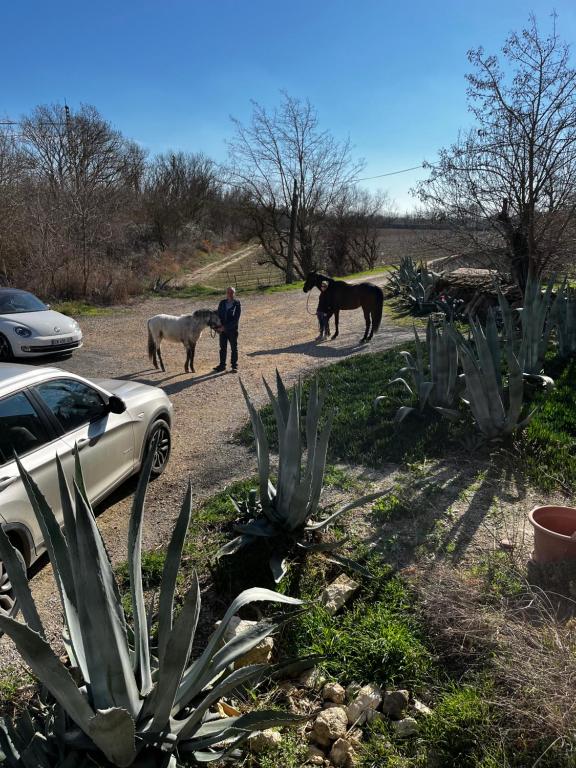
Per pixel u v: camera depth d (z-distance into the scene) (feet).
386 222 138.51
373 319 45.03
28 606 8.27
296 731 9.69
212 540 15.71
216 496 19.08
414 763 8.77
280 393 16.19
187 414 30.04
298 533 14.52
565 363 30.89
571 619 11.19
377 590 13.05
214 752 8.14
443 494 17.74
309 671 10.95
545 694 8.89
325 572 13.91
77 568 7.35
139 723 7.81
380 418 24.40
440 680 10.41
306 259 120.98
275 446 23.68
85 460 16.19
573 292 34.78
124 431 18.53
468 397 21.66
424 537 15.21
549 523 13.62
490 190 41.16
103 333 55.52
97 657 7.36
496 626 10.66
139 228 142.10
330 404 27.32
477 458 20.18
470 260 45.21
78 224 79.00
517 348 26.43
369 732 9.52
